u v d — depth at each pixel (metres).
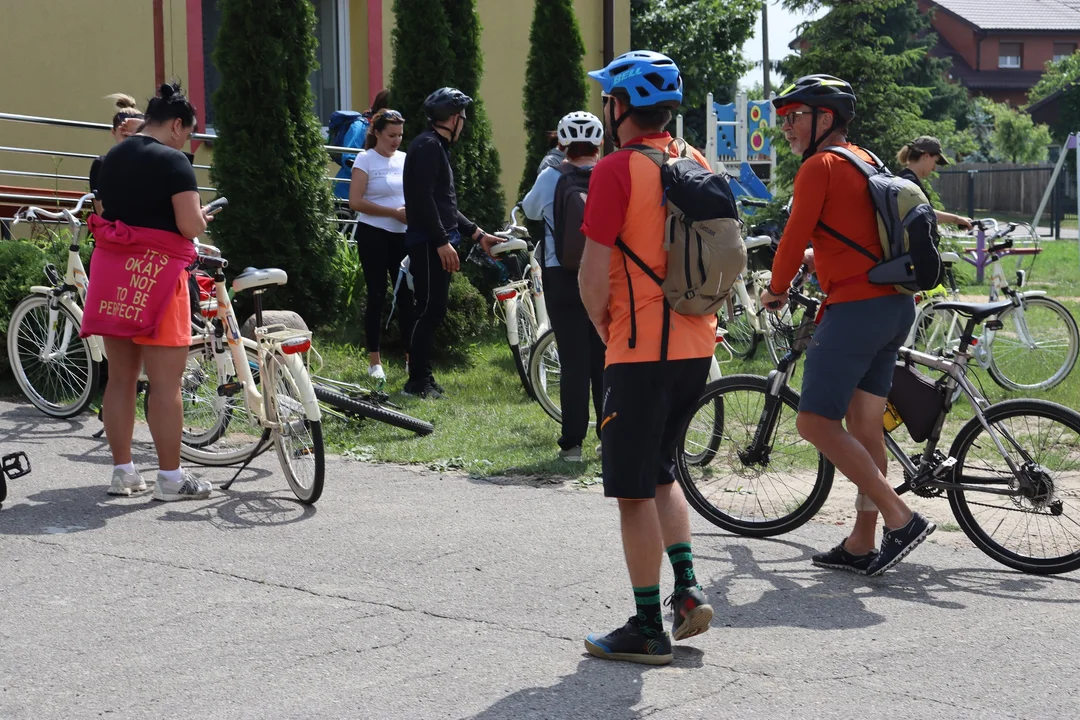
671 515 3.98
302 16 9.80
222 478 6.43
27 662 3.89
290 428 5.91
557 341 6.85
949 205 40.84
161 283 5.70
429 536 5.36
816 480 5.35
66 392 7.90
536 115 12.95
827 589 4.71
